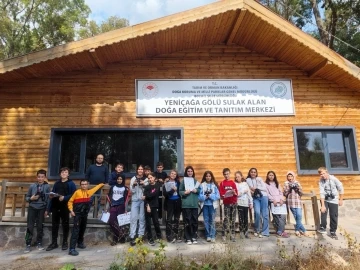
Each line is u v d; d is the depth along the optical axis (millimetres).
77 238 6340
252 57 10367
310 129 9977
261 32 9445
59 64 9156
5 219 7020
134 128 9547
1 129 9344
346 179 9711
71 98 9656
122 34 8609
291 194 7500
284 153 9742
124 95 9773
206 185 7074
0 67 8523
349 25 18516
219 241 6828
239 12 8875
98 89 9766
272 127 9906
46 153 9250
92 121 9547
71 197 6414
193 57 10203
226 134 9742
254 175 7605
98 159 7832
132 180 7004
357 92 10367
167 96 9812
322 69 9734
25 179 9062
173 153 9688
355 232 7609
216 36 9914
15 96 9570
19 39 26047
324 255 5348
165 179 7367
